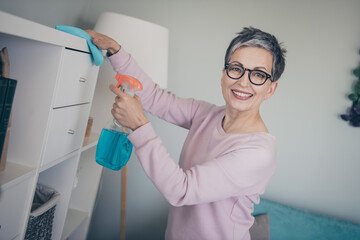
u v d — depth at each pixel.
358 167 1.89
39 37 0.72
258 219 1.82
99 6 1.96
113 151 0.95
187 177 0.85
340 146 1.90
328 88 1.87
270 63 0.96
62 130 0.99
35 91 0.88
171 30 1.96
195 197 0.85
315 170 1.94
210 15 1.92
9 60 0.88
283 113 1.93
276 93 1.92
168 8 1.94
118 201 2.13
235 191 0.91
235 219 0.99
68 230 1.38
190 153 1.09
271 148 0.94
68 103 0.98
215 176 0.86
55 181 1.19
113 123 0.94
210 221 0.98
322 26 1.84
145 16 1.96
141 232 2.15
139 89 0.89
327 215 1.95
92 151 1.57
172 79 1.99
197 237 1.00
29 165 0.90
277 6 1.86
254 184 0.94
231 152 0.92
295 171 1.96
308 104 1.90
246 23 1.90
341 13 1.82
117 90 0.83
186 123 1.27
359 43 1.82
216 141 1.00
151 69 1.50
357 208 1.92
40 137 0.89
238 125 1.02
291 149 1.95
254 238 1.74
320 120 1.90
